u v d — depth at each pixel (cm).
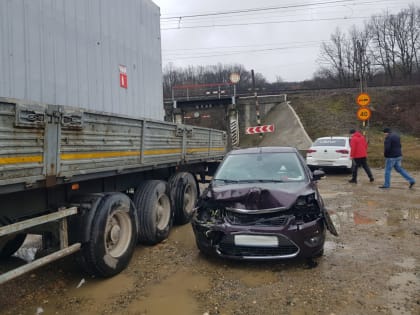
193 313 314
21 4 391
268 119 3616
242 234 407
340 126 2834
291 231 399
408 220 626
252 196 423
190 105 3862
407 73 6153
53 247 358
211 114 4138
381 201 802
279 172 518
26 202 314
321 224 424
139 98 667
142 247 512
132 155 449
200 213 460
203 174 841
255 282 378
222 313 313
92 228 362
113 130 402
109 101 562
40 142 286
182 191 637
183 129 647
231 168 545
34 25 409
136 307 328
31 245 536
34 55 409
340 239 521
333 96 3431
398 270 398
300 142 2630
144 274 407
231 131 3622
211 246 428
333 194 918
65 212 336
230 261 443
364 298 332
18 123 262
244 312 314
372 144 2116
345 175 1316
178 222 647
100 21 539
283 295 344
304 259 437
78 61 486
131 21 637
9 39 375
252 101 3697
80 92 489
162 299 343
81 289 370
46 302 343
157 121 523
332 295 340
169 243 531
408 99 3031
